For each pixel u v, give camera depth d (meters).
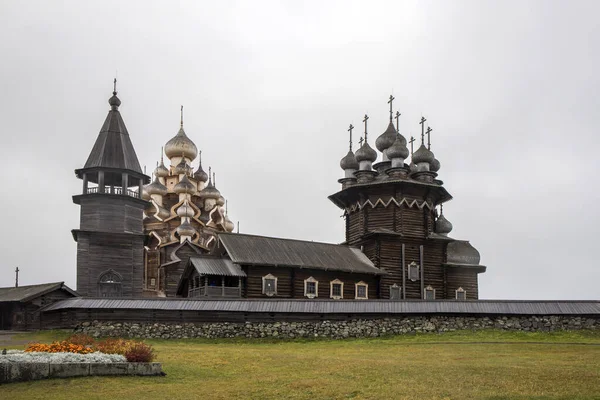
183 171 93.44
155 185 90.19
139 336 42.69
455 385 22.61
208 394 21.72
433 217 71.19
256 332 43.09
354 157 74.94
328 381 23.77
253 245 58.47
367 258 65.81
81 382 22.70
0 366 22.25
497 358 30.64
